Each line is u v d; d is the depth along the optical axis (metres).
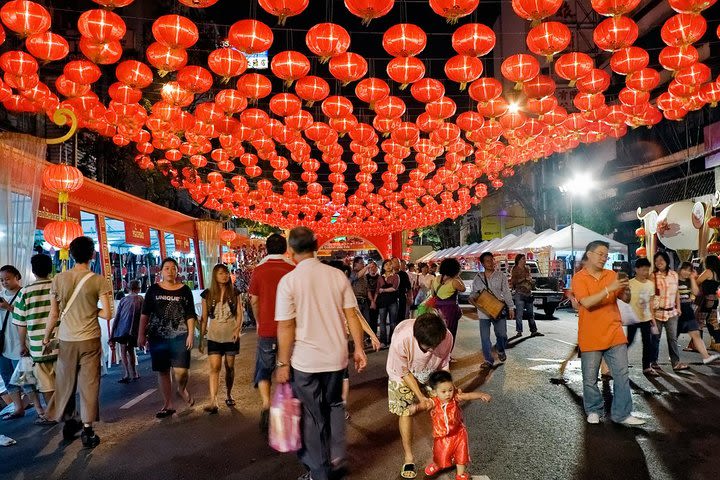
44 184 10.24
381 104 8.89
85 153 18.83
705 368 9.66
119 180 19.50
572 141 12.95
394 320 14.29
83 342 6.31
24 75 7.14
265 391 6.39
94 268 13.45
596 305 6.44
